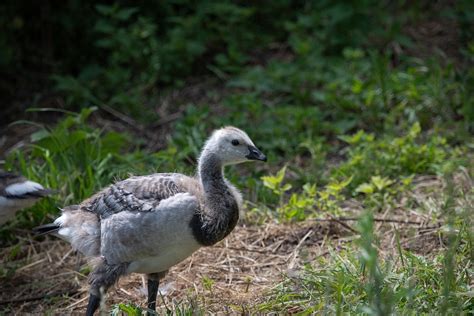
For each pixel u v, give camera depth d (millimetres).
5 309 9555
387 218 10680
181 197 8195
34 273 10297
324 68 14633
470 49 14484
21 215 11188
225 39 15406
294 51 15500
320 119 13367
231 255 10250
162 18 16016
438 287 8398
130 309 8492
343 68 14234
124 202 8391
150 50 15180
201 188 8773
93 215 8742
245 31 15609
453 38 15523
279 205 11391
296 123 13148
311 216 10828
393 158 11961
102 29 14672
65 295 9727
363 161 11898
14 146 13594
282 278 9375
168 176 8781
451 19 16109
